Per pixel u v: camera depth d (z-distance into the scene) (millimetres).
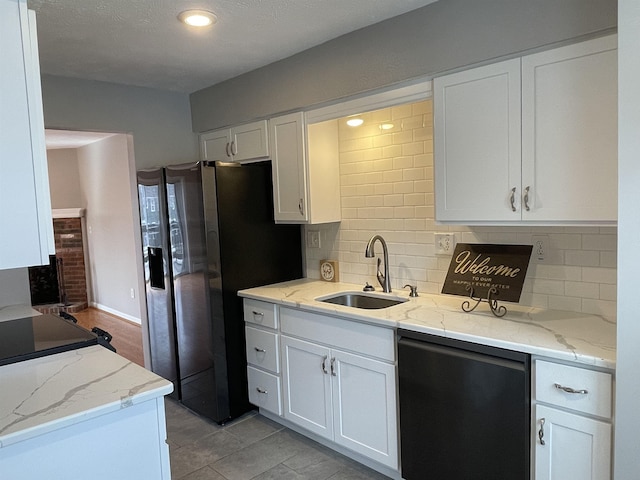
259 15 2256
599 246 2072
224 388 3031
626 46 1406
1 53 1344
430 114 2641
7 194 1371
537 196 1930
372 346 2309
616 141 1711
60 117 3145
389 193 2883
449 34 2129
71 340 1869
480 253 2311
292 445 2750
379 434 2332
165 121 3615
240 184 3062
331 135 3072
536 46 1872
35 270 6906
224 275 3004
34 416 1254
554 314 2156
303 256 3463
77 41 2516
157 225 3326
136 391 1411
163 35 2469
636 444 1479
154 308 3500
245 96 3230
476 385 1896
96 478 1346
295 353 2748
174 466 2545
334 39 2619
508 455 1835
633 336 1458
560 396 1689
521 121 1952
